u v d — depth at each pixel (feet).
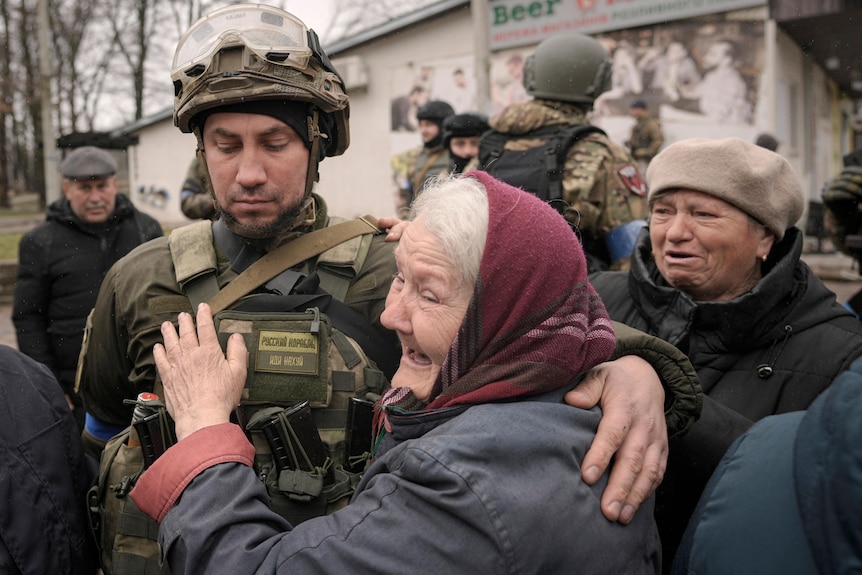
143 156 61.52
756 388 5.49
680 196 5.63
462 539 3.51
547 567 3.56
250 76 4.92
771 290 5.41
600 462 3.79
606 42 36.09
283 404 5.02
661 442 4.07
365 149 46.29
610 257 9.68
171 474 4.25
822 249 31.83
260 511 4.13
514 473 3.63
